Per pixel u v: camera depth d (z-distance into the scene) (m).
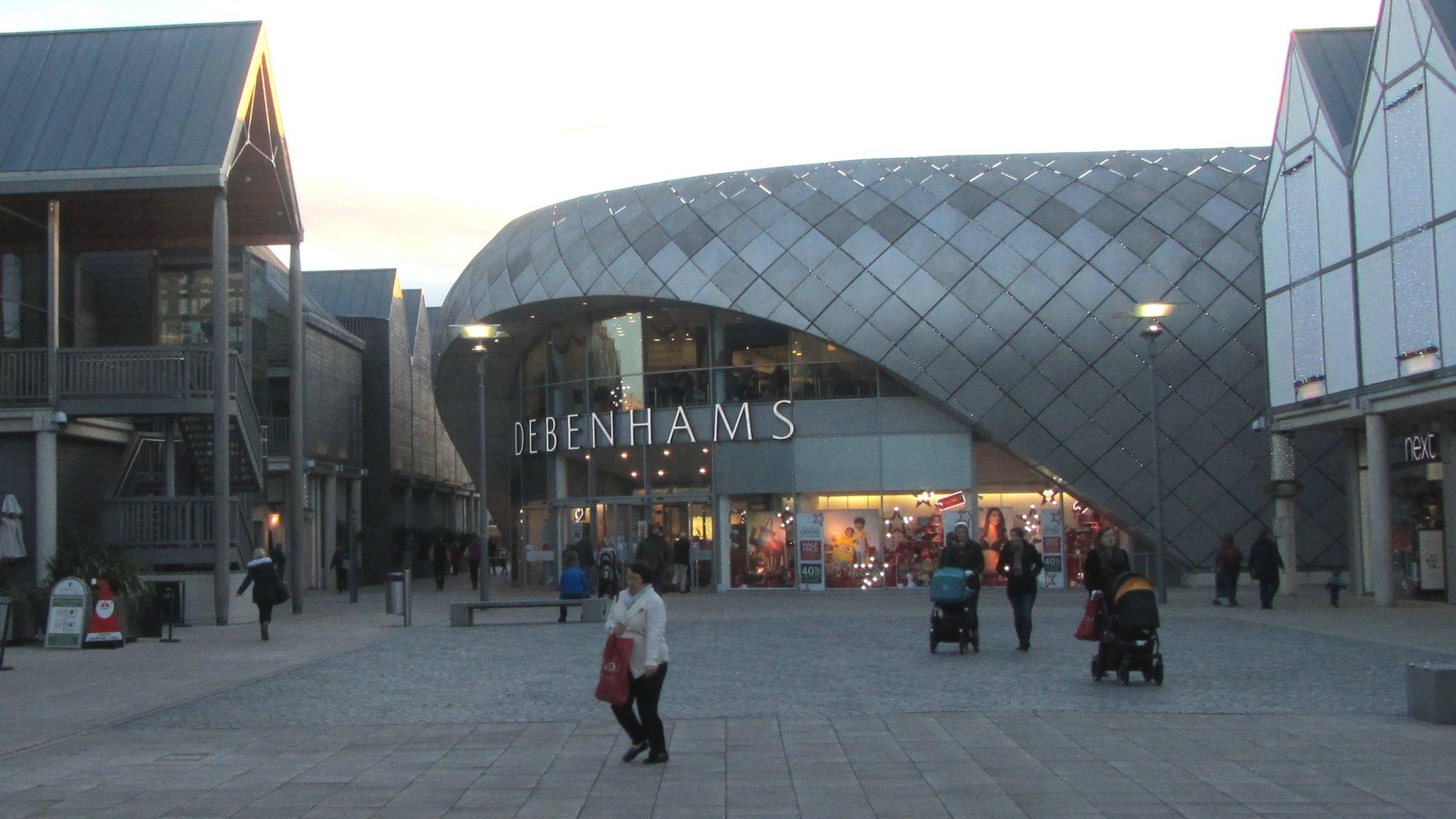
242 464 29.30
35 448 25.55
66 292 30.78
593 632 24.38
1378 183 25.69
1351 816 8.05
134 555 26.89
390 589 29.61
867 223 37.78
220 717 13.00
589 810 8.54
